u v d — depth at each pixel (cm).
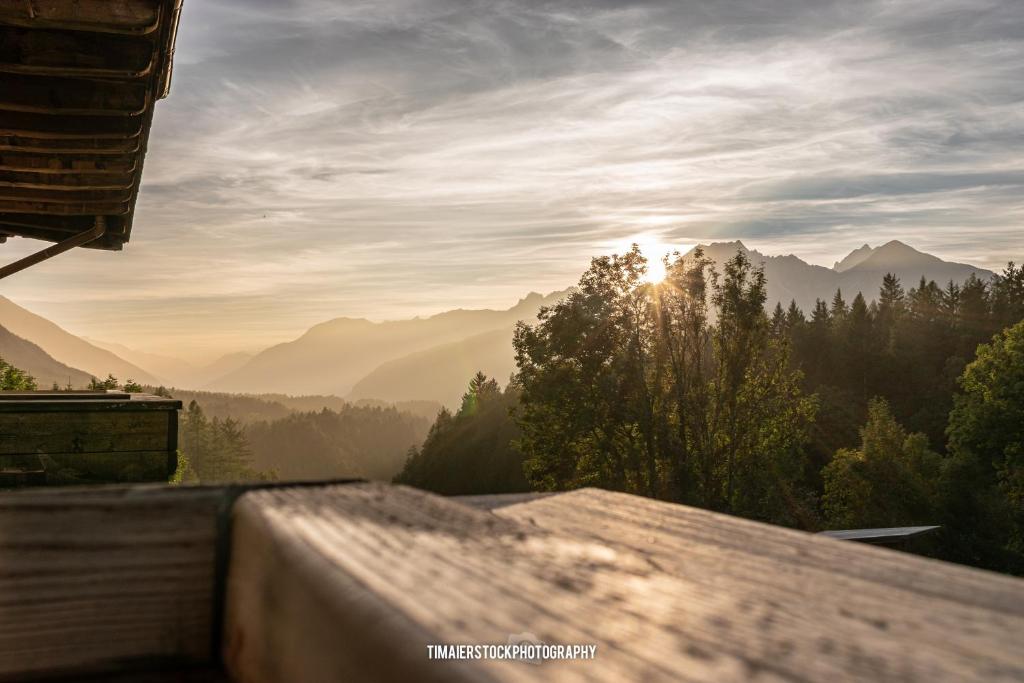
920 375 10056
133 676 70
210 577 72
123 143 711
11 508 69
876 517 5244
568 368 3947
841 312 13425
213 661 72
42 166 738
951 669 38
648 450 3791
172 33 565
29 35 535
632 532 78
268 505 70
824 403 8488
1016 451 5012
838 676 36
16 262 913
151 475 668
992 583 58
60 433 645
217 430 16162
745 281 3891
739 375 3831
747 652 39
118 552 71
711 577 59
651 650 38
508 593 48
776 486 3897
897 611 49
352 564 53
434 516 72
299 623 54
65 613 69
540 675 32
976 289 11619
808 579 59
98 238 1059
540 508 94
